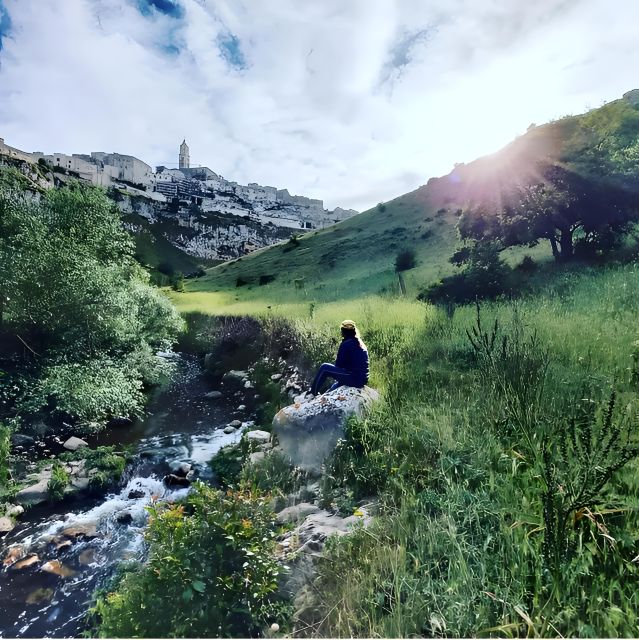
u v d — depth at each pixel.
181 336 28.11
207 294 54.72
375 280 42.38
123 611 3.28
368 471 4.83
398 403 6.36
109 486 8.09
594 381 5.15
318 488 5.22
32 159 133.88
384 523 3.60
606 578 2.45
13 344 14.22
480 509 3.21
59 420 10.95
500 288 19.23
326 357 10.80
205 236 177.12
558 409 4.43
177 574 3.10
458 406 5.49
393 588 2.76
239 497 3.80
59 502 7.52
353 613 2.66
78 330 14.35
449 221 60.41
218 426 11.45
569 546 2.55
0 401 10.89
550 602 2.32
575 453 3.15
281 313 21.66
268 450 7.58
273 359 16.05
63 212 21.41
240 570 3.22
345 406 6.06
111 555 5.98
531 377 5.15
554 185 22.89
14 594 5.16
